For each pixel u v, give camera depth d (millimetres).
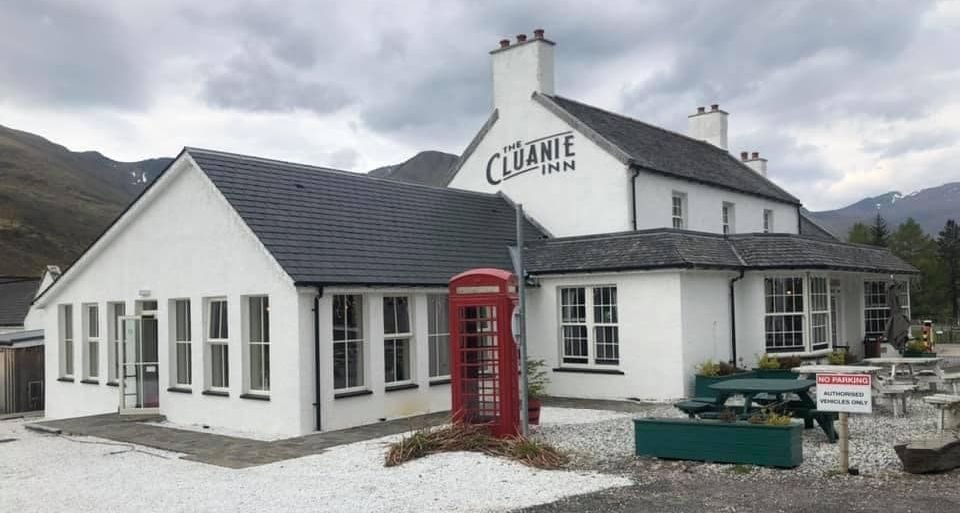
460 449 10516
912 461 8586
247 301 13891
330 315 13289
